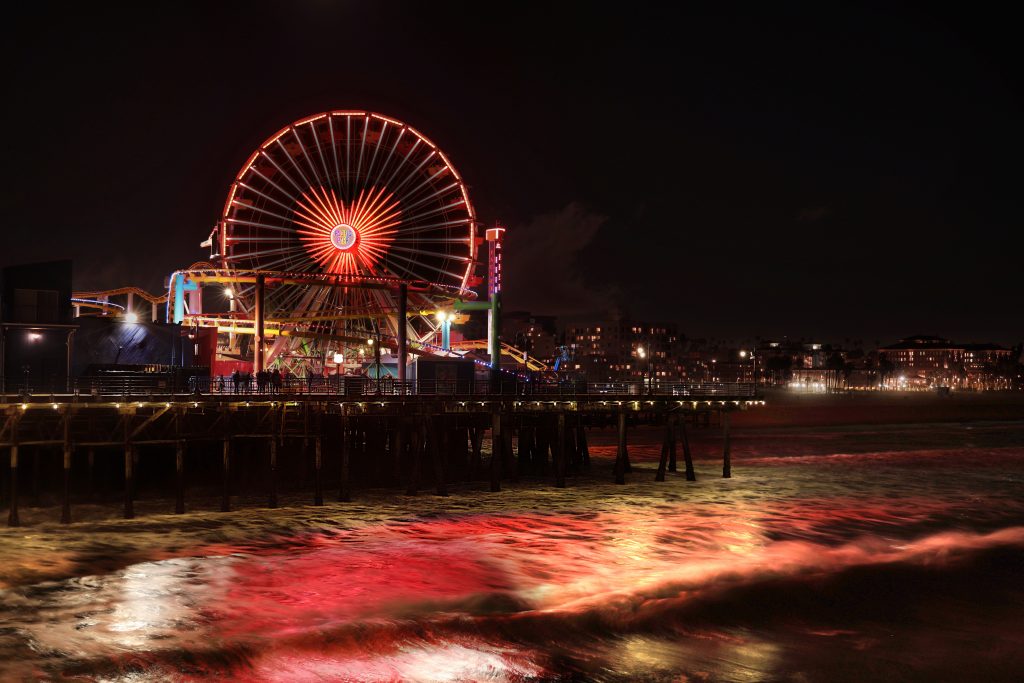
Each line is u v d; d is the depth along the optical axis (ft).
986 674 68.74
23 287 143.54
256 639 73.36
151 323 193.47
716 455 248.93
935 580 97.66
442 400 150.61
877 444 296.71
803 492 167.22
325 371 230.68
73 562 97.86
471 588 92.02
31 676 63.62
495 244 252.01
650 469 201.36
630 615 82.64
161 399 125.59
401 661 69.36
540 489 161.48
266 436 133.28
